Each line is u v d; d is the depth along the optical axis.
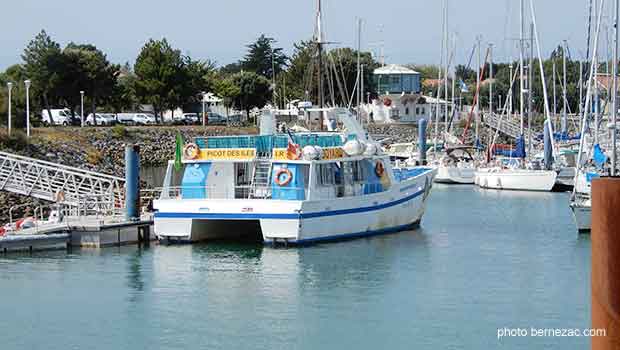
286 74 148.25
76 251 48.28
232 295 39.12
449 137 111.62
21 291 40.03
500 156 101.00
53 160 91.50
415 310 36.66
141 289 40.22
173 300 38.41
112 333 34.06
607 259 12.43
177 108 159.62
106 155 108.12
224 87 152.38
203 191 50.12
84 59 131.50
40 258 46.53
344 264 45.00
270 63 196.38
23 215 59.81
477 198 78.19
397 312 36.44
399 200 54.75
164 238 49.50
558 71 156.50
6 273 43.25
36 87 127.75
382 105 161.25
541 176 83.69
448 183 92.25
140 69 138.88
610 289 12.41
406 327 34.41
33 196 58.59
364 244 50.41
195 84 141.62
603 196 12.45
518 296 38.84
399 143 125.75
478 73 114.62
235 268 43.94
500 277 42.50
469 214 65.94
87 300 38.53
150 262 45.44
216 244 49.75
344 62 142.00
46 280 41.94
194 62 145.25
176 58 140.12
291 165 48.88
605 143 74.00
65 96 130.50
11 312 36.81
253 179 49.66
